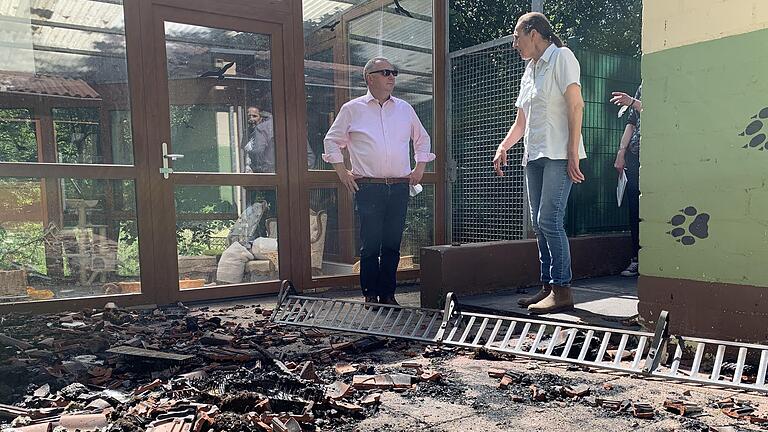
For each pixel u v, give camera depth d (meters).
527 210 4.89
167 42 4.48
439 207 5.74
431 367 2.68
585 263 5.02
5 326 3.61
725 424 1.91
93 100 4.26
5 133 4.02
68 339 3.26
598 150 5.46
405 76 5.56
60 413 2.11
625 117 5.61
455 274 4.17
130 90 4.35
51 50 4.14
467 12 6.71
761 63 2.50
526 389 2.32
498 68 5.18
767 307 2.50
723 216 2.65
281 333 3.43
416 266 5.66
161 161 4.46
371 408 2.10
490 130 5.27
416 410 2.07
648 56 2.92
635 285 4.55
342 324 3.56
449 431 1.87
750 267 2.55
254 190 4.88
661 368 2.58
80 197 4.22
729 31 2.60
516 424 1.93
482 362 2.76
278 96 4.96
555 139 3.36
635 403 2.12
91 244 4.26
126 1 4.30
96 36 4.25
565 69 3.29
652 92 2.91
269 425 1.84
